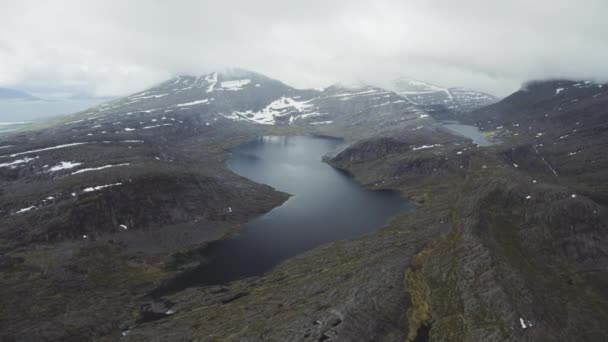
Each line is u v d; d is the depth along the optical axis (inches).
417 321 4571.9
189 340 4527.6
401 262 5664.4
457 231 6501.0
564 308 4943.4
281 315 4694.9
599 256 6525.6
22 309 5167.3
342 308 4520.2
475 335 4229.8
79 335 4859.7
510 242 6461.6
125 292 5999.0
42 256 6496.1
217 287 6127.0
